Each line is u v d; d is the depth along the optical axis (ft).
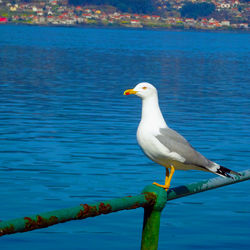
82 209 12.90
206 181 16.38
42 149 55.57
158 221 14.96
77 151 54.95
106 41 522.88
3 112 81.30
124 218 35.17
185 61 260.42
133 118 78.89
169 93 118.42
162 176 46.29
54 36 622.95
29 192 40.34
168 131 17.44
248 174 17.67
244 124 75.61
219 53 368.68
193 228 33.68
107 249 30.48
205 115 83.76
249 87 138.82
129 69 195.31
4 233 11.39
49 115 79.61
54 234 32.37
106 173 46.57
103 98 103.40
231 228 33.94
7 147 56.13
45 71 173.06
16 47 348.59
